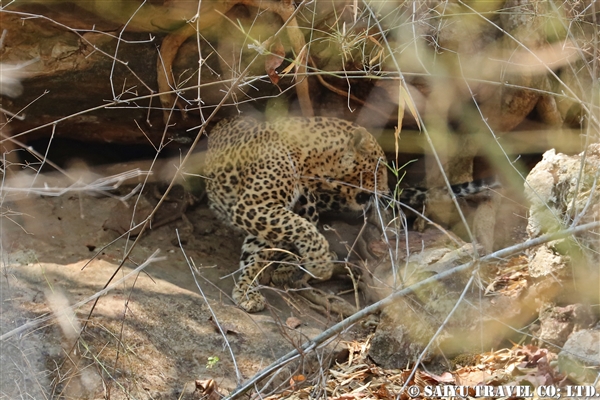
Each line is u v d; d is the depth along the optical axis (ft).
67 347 26.32
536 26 35.76
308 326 32.01
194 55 34.68
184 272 34.83
